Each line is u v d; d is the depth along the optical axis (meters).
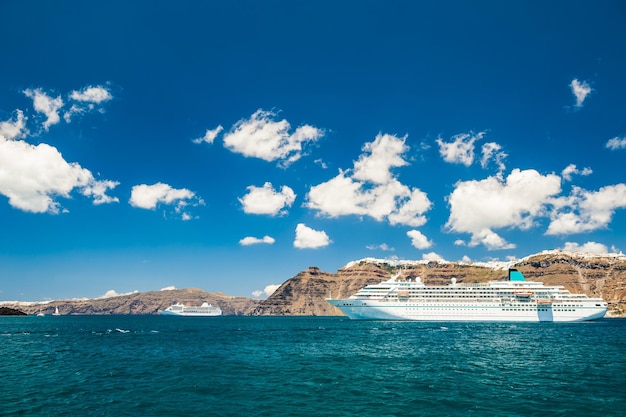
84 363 64.25
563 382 49.03
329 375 53.41
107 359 69.00
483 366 61.16
